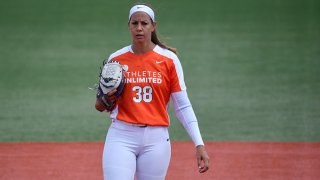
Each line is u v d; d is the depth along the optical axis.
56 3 101.00
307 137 40.28
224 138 40.31
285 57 67.50
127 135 21.36
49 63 66.94
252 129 42.56
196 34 80.75
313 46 72.50
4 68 64.94
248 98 51.62
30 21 89.62
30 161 35.00
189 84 57.06
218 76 60.00
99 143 39.22
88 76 61.09
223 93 53.59
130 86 21.47
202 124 44.22
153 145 21.48
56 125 44.34
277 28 83.06
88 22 88.88
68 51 72.81
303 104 49.22
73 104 50.84
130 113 21.42
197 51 71.38
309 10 93.25
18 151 37.25
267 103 49.84
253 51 70.81
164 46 22.11
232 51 71.12
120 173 20.92
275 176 31.95
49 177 31.98
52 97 53.25
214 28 84.06
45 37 80.50
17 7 98.38
